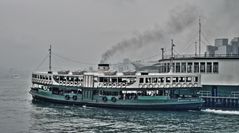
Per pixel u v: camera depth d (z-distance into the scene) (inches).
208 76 3171.8
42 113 3048.7
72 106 3437.5
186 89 3129.9
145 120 2669.8
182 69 3326.8
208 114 2913.4
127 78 3179.1
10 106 3631.9
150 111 3078.2
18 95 5369.1
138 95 3149.6
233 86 3075.8
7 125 2486.5
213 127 2399.1
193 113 2965.1
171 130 2308.1
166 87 3095.5
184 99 3031.5
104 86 3253.0
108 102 3230.8
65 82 3472.0
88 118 2773.1
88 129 2338.8
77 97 3405.5
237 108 3016.7
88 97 3341.5
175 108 3058.6
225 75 3105.3
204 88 3193.9
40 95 3659.0
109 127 2402.8
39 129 2342.5
